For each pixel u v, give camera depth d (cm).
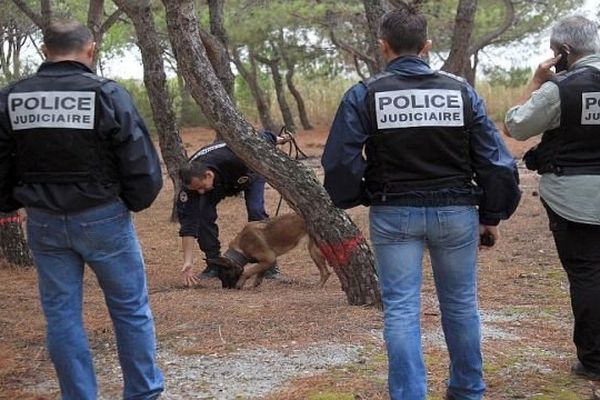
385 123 380
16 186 392
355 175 378
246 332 588
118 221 388
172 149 1243
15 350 564
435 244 393
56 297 391
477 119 386
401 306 389
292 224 796
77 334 393
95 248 386
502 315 637
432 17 1830
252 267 805
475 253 399
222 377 493
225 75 1189
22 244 905
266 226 802
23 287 805
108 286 394
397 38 389
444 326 409
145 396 405
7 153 387
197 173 766
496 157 385
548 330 589
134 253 397
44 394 475
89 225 382
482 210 399
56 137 373
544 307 666
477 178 393
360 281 663
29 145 377
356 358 523
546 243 1002
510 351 536
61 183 377
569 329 592
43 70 383
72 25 390
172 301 710
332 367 507
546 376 488
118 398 462
